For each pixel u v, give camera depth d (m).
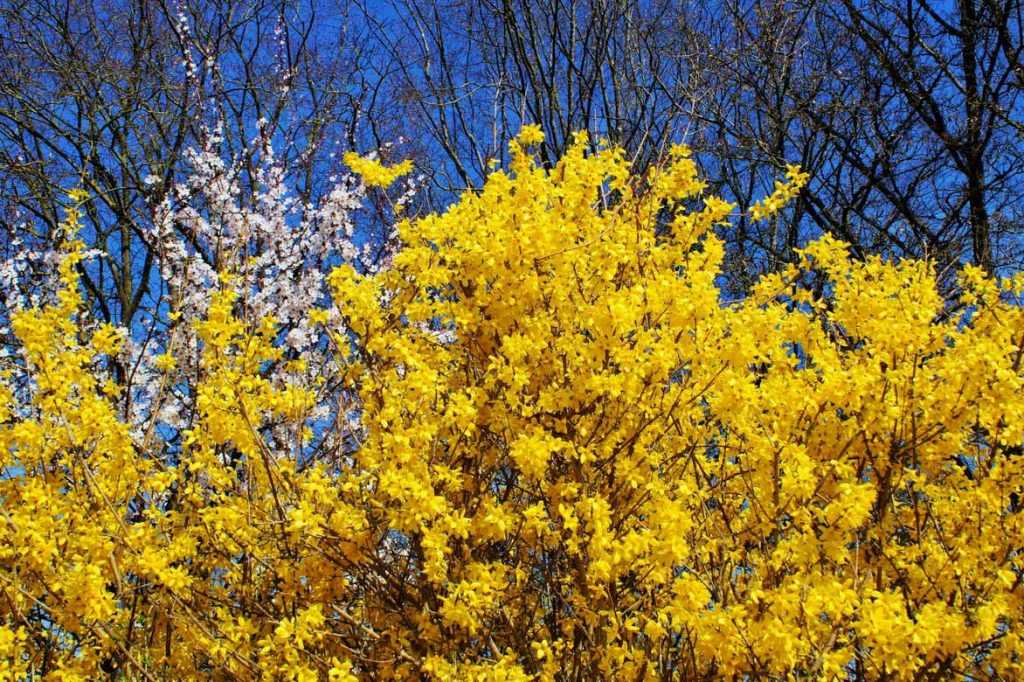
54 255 6.16
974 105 8.67
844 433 3.58
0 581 3.15
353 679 3.01
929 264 3.95
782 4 10.21
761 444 3.33
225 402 3.24
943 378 3.45
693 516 3.45
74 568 3.25
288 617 3.64
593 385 3.21
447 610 3.04
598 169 3.61
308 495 3.38
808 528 3.11
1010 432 3.26
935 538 3.56
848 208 10.24
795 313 3.68
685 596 2.89
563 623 3.57
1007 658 3.22
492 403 3.49
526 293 3.45
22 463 3.45
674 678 3.38
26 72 9.52
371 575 3.58
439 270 3.37
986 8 8.99
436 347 3.68
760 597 2.95
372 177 3.48
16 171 8.61
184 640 3.62
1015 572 3.39
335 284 3.38
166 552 3.35
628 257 3.37
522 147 3.92
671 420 3.48
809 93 11.09
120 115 9.56
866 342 3.69
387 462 3.19
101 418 3.35
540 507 3.21
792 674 2.91
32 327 3.31
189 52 8.84
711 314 3.30
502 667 3.05
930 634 2.77
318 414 4.53
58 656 3.55
